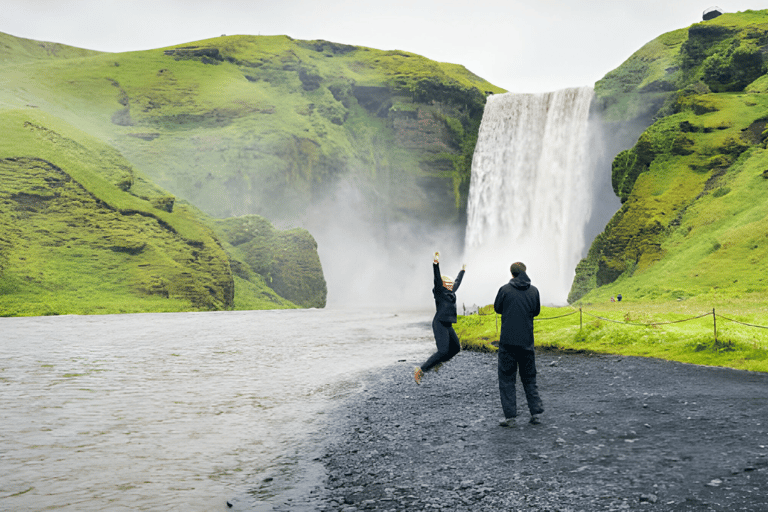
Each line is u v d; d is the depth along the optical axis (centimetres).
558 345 2114
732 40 7500
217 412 1257
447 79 18400
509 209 11238
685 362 1627
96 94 16900
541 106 10944
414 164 16400
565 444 842
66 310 8288
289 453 912
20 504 682
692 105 6800
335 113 17275
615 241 5972
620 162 7156
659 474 672
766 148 5678
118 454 911
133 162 14425
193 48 19050
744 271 4078
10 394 1498
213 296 10475
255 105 16700
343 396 1457
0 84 15250
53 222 10156
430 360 1005
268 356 2470
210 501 692
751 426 872
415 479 738
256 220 12862
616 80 9800
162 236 10881
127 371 1984
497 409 1184
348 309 9981
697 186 5875
